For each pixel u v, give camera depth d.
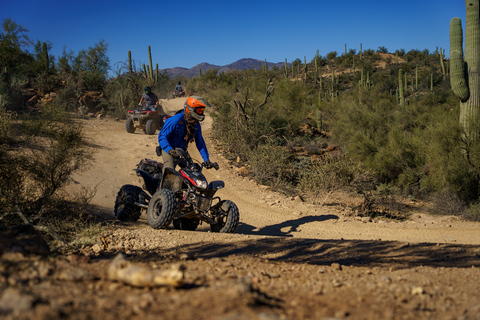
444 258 4.28
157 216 5.42
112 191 8.66
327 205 9.61
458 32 10.66
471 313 2.06
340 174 10.30
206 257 3.80
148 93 16.36
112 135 14.73
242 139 14.41
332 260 4.12
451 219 8.52
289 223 7.54
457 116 12.55
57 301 1.72
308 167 13.08
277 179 11.58
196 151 14.23
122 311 1.69
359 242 5.11
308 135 19.16
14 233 2.83
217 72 48.81
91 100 22.52
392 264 3.99
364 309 1.99
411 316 1.95
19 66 23.23
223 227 5.74
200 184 5.36
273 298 2.11
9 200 4.66
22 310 1.56
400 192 11.34
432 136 10.80
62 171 5.41
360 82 40.81
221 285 2.12
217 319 1.61
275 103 18.70
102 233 4.74
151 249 4.22
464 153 10.01
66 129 5.46
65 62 29.56
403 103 24.12
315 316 1.84
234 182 11.13
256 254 4.29
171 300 1.87
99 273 2.40
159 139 5.66
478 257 4.32
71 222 4.99
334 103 23.83
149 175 6.25
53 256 2.79
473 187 9.57
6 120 4.95
